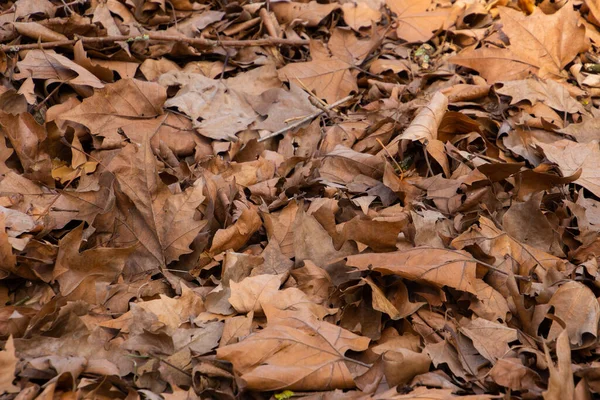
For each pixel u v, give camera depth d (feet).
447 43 12.67
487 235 8.39
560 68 11.84
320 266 8.16
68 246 7.64
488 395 6.46
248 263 8.09
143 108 10.05
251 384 6.42
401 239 8.34
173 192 8.94
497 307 7.75
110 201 8.41
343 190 9.37
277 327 6.91
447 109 10.40
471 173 9.20
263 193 9.29
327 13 12.59
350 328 7.57
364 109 11.27
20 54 10.23
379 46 12.50
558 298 7.56
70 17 10.57
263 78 11.43
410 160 10.21
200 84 10.82
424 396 6.28
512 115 10.90
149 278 8.16
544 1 13.21
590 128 10.48
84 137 9.73
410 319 7.66
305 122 10.86
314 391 6.65
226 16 12.30
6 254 7.39
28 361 6.43
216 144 10.08
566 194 9.41
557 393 6.23
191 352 6.99
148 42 11.21
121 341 7.06
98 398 6.41
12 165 8.99
